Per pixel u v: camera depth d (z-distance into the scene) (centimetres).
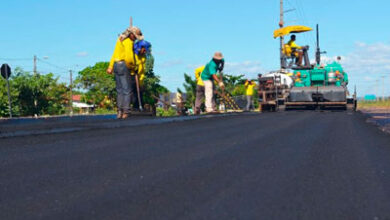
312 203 238
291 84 2634
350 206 234
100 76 4044
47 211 217
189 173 323
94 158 392
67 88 3753
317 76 2581
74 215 210
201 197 247
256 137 614
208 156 413
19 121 834
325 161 392
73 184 280
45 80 3316
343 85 2550
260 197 249
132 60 1173
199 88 1673
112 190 264
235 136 628
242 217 208
